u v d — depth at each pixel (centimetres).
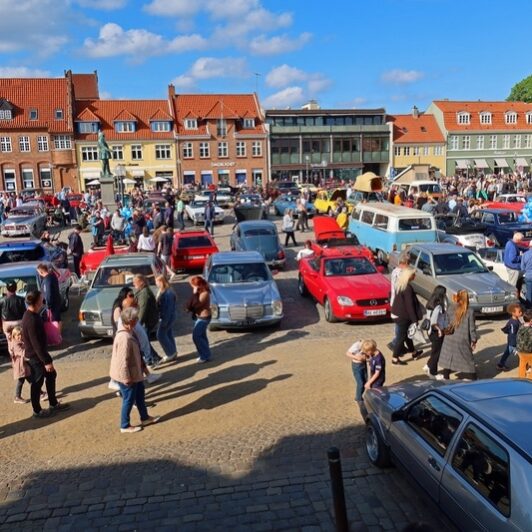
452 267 1494
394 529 570
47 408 910
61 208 3672
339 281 1454
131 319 810
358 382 845
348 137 6919
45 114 6162
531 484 416
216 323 1325
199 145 6506
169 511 616
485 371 1030
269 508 614
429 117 7381
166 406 906
